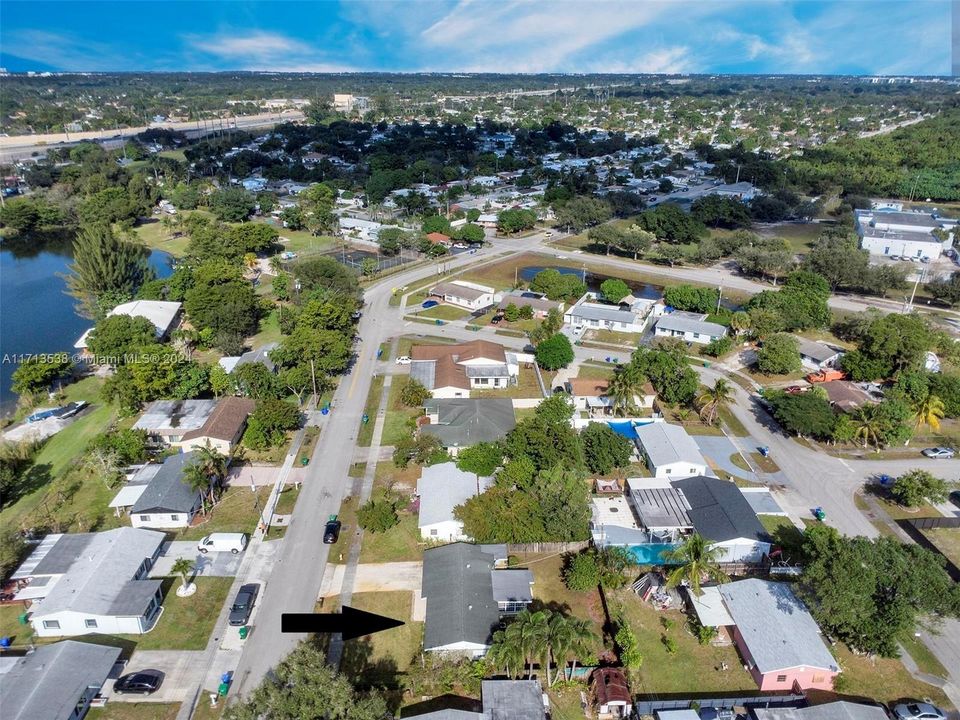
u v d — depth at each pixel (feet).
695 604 188.24
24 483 258.57
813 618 179.93
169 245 629.92
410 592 198.70
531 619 161.48
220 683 165.99
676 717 155.02
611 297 439.22
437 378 323.37
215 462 245.04
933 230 597.11
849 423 275.39
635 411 297.53
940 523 231.50
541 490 218.18
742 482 255.91
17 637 182.39
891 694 166.30
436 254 584.81
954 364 353.72
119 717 157.58
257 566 209.15
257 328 412.16
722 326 392.88
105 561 198.39
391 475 258.57
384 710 145.07
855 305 458.91
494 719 150.92
